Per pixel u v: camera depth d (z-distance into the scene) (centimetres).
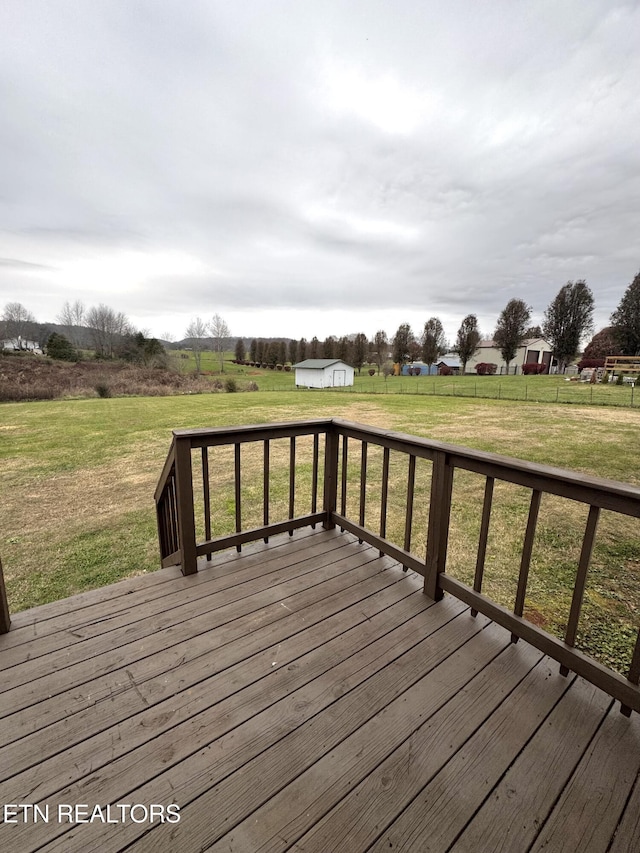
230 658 153
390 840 93
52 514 489
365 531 242
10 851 90
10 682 140
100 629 170
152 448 859
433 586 189
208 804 101
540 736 121
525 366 3862
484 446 797
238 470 227
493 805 101
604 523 411
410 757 114
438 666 150
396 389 2544
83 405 1658
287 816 98
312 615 180
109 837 93
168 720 125
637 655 123
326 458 262
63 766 111
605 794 104
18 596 306
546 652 148
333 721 126
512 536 384
